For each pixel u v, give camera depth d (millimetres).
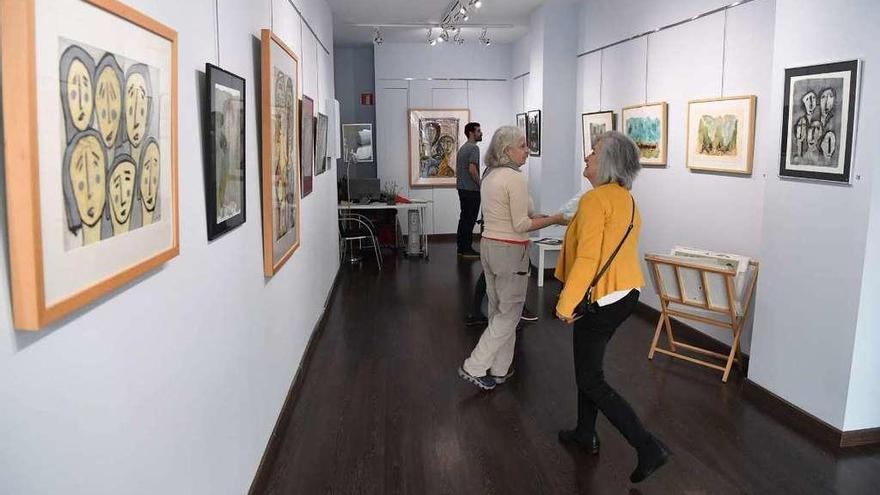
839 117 3225
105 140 1301
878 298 3213
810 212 3471
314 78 5562
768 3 4191
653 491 2932
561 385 4258
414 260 8930
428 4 7441
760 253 3873
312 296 5102
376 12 7883
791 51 3562
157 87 1592
